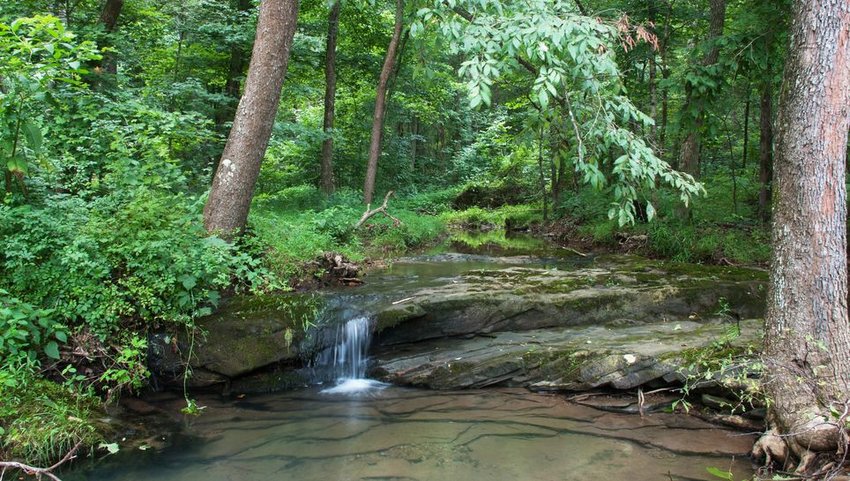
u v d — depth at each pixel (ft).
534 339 22.35
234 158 24.06
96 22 34.78
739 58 31.78
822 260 14.11
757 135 56.80
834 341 14.05
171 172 24.07
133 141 26.55
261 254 25.27
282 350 20.40
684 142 39.81
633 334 22.06
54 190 22.03
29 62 17.75
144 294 19.06
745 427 16.49
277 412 18.38
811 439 13.14
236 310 20.81
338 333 21.50
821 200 14.10
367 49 62.54
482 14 16.98
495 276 29.01
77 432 15.40
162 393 19.56
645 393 18.71
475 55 15.70
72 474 14.23
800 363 14.24
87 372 18.15
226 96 48.11
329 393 20.15
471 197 81.20
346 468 14.51
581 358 19.99
